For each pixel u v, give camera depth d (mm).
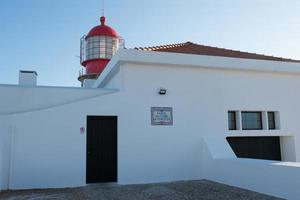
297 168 7598
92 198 8547
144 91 11656
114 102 11250
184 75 12305
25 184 10055
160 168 11453
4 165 9961
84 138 10750
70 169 10508
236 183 9844
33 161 10188
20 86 11703
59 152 10453
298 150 13672
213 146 11727
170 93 11992
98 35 19938
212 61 12500
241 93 13094
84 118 10828
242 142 13172
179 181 11414
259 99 13359
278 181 8156
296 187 7598
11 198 8594
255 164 9031
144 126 11484
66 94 11914
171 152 11688
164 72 12031
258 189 8859
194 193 9016
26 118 10305
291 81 14070
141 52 11531
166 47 14445
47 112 10500
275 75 13797
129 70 11602
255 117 13531
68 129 10625
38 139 10312
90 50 19984
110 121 11305
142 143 11375
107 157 11156
